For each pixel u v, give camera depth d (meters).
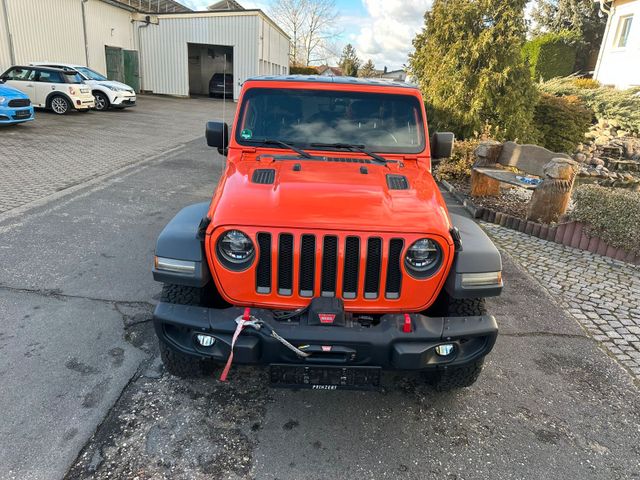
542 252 6.62
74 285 4.83
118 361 3.68
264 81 4.01
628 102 17.16
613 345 4.36
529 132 11.23
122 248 5.82
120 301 4.57
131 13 28.33
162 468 2.75
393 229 2.79
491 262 2.96
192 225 3.08
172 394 3.36
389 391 3.54
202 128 16.73
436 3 11.91
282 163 3.59
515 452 3.02
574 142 13.45
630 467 2.95
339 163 3.64
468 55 10.75
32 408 3.14
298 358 2.75
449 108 10.95
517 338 4.36
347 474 2.78
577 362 4.04
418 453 2.97
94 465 2.74
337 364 2.78
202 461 2.81
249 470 2.77
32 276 4.96
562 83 19.36
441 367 2.91
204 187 8.86
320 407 3.34
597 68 22.67
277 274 2.83
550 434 3.19
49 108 17.08
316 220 2.79
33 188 8.12
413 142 3.94
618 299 5.28
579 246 6.84
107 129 14.94
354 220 2.81
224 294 2.91
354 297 2.88
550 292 5.37
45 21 20.81
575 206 6.91
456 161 10.45
